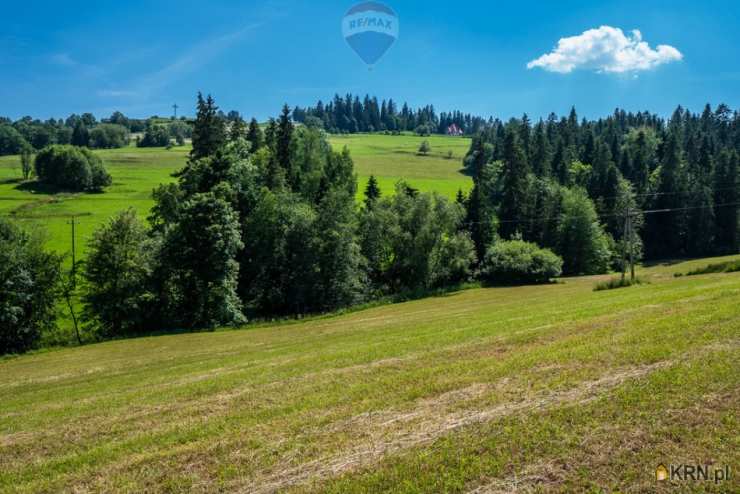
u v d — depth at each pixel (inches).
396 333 870.4
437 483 269.6
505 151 3230.8
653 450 274.8
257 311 1995.6
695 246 3186.5
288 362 647.1
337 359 605.6
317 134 3159.5
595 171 3671.3
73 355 1346.0
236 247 1788.9
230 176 2044.8
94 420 463.2
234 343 1214.3
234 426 388.5
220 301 1738.4
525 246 2480.3
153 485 306.5
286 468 307.7
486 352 533.6
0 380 984.3
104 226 1780.3
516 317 844.6
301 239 2034.9
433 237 2333.9
